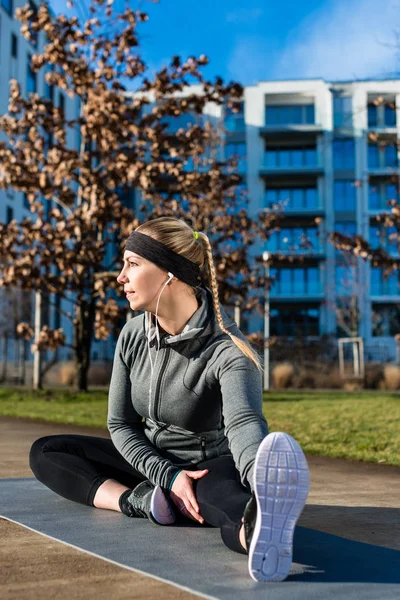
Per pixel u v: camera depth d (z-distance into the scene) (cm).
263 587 161
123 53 1262
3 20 2684
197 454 225
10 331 2256
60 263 1265
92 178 1245
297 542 211
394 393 1686
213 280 218
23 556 187
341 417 823
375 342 3491
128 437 230
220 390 215
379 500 309
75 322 1407
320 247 3550
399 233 1448
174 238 214
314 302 3612
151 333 222
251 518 168
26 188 1283
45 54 1289
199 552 192
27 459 426
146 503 223
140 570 174
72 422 773
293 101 3844
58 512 245
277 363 2223
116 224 1302
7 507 254
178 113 1288
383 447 546
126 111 1237
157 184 1258
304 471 162
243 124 3778
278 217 1895
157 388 221
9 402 1210
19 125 1311
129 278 217
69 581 164
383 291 3600
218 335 214
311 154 3797
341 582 167
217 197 1442
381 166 3684
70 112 3219
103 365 2114
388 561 189
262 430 195
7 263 1307
